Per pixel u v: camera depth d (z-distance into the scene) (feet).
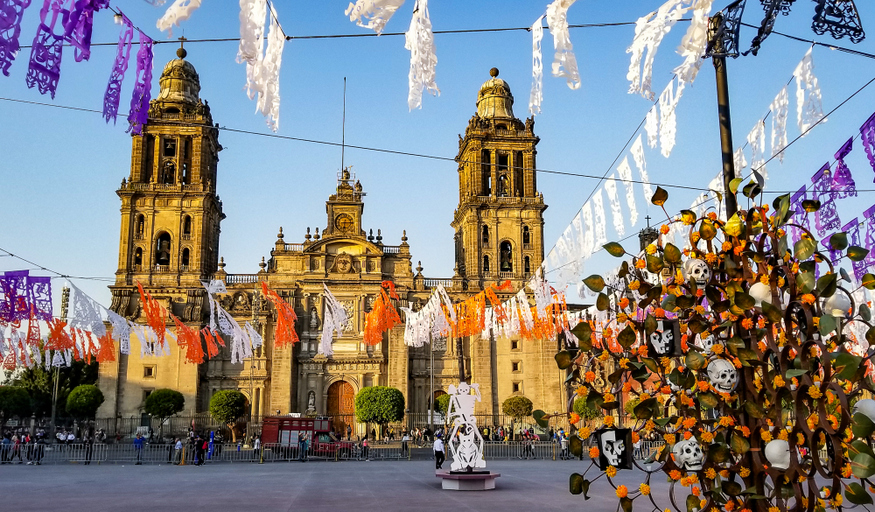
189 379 238.68
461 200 279.90
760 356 28.02
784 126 42.22
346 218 264.93
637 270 31.37
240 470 130.21
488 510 66.23
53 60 26.71
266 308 250.16
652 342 30.01
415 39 33.09
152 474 119.14
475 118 270.87
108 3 27.63
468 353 254.47
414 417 248.52
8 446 158.92
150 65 31.83
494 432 232.32
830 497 26.71
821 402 25.63
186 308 243.40
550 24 33.01
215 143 273.75
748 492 27.09
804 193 48.88
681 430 28.81
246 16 31.63
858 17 28.96
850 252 28.45
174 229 250.78
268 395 245.24
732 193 31.37
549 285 108.27
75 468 136.77
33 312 79.41
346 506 70.13
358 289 255.91
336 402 249.96
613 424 29.55
